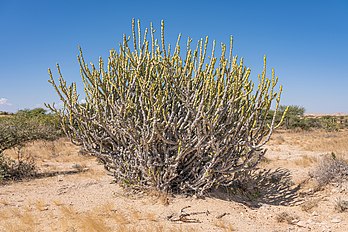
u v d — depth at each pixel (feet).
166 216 19.06
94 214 18.98
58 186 26.30
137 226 17.46
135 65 22.27
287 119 96.73
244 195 24.14
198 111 19.95
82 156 43.19
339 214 20.04
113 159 23.63
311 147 51.01
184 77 20.97
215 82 20.94
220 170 21.77
